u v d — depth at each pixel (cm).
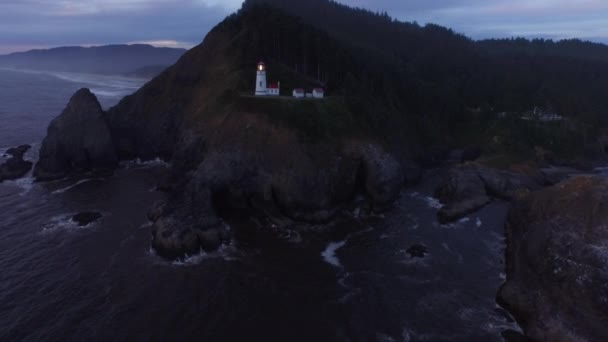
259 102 7681
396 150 8500
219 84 9100
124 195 7244
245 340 3772
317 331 3919
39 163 8188
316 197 6475
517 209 5878
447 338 3881
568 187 5259
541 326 3853
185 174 7525
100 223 6050
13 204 6712
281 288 4584
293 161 6719
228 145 7031
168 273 4812
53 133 8350
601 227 4316
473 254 5456
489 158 9156
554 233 4512
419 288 4662
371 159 7175
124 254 5203
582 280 3888
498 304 4412
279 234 5928
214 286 4578
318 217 6331
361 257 5322
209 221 5634
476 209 6894
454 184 7288
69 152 8431
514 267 4791
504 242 5800
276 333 3878
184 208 5775
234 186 6712
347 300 4400
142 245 5447
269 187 6588
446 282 4794
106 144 8744
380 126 8538
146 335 3781
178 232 5272
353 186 7062
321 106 7744
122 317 4012
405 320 4112
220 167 6756
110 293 4388
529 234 4888
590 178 5234
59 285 4503
